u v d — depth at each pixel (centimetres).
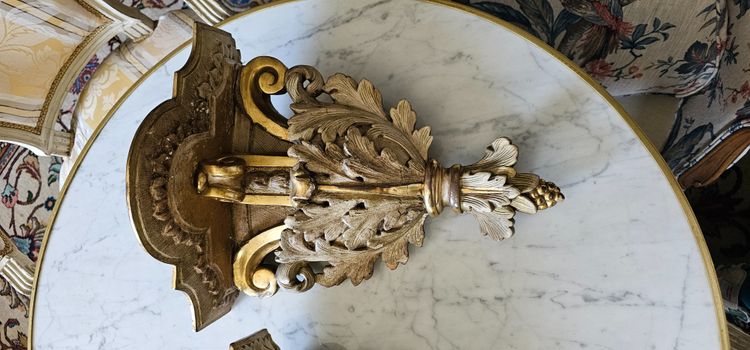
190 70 91
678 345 88
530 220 96
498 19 100
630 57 111
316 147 92
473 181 87
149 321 112
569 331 93
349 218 92
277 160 95
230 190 93
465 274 98
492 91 99
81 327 115
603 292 92
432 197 88
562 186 94
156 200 86
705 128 112
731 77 106
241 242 102
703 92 114
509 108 98
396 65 104
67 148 157
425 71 102
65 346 115
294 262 98
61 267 118
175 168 88
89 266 117
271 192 95
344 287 104
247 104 100
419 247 100
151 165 86
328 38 108
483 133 98
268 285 103
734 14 103
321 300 105
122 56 154
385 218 92
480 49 100
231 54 101
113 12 141
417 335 99
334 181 92
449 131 100
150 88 119
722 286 127
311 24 110
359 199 91
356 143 92
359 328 102
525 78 97
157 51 150
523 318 95
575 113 95
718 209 144
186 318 111
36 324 117
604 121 93
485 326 96
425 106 101
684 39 105
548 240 95
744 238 140
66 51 144
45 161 180
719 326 86
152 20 152
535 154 96
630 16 105
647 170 91
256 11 113
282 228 99
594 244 93
